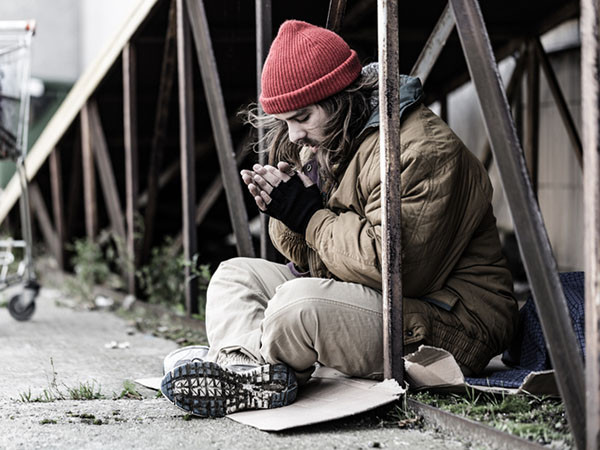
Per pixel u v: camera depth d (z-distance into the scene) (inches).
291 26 107.9
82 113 257.8
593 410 74.7
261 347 103.6
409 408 99.7
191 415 102.6
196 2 167.8
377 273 101.3
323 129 107.6
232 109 241.4
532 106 224.4
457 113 269.3
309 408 99.3
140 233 229.0
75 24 587.2
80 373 139.0
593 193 72.4
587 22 72.2
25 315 212.7
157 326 195.8
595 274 73.1
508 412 95.6
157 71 227.5
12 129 207.5
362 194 106.2
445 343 104.5
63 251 305.3
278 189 107.6
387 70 97.0
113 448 89.5
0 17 576.7
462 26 86.0
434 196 99.9
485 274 109.0
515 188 82.3
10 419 103.3
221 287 114.0
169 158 281.4
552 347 79.7
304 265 119.9
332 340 101.2
